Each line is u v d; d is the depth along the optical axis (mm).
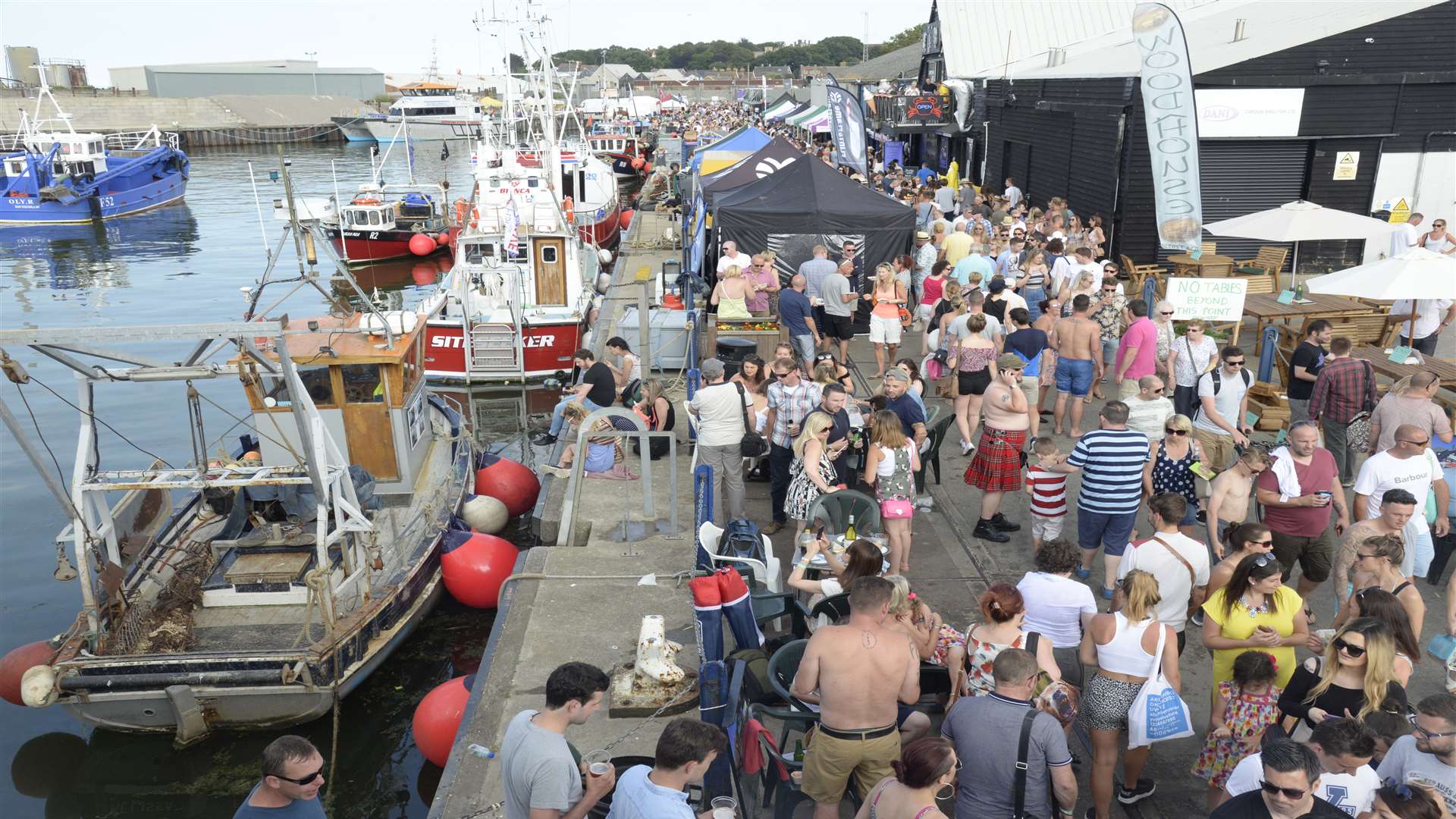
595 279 22891
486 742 6242
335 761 7789
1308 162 17422
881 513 7500
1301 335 12023
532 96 29953
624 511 10070
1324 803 3703
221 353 21828
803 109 47562
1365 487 6723
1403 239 13234
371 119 86562
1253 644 5105
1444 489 6863
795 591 6805
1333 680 4664
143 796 7293
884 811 3797
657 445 11680
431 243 33531
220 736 7855
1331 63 16703
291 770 4262
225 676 7406
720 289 14172
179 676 7406
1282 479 6660
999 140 26016
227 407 17641
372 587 8578
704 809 4988
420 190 36656
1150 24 10406
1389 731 4387
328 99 100938
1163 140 10711
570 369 17734
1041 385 10984
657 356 15352
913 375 9461
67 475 14273
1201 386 8648
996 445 8352
